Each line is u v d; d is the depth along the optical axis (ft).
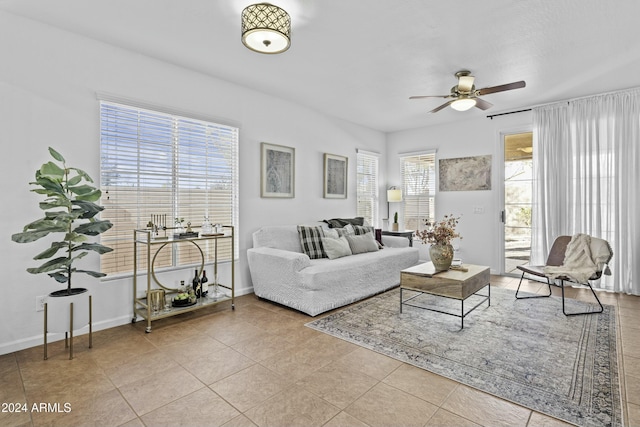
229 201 12.82
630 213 12.97
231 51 10.09
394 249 15.31
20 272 8.26
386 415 5.59
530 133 15.90
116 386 6.51
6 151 8.05
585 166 13.88
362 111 16.44
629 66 11.03
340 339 8.78
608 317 10.27
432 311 11.00
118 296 9.87
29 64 8.35
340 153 17.76
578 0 7.48
